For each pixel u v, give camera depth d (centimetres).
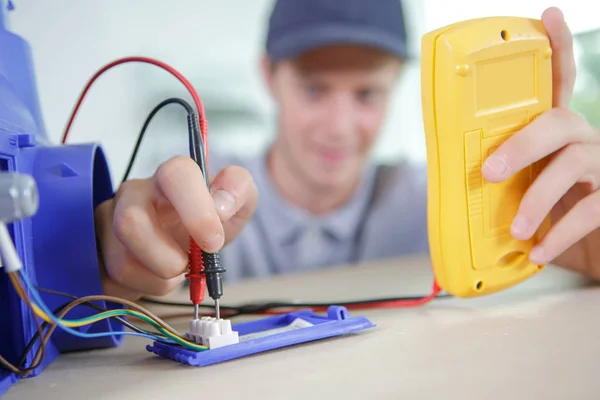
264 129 158
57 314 40
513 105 52
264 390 34
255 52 156
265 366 39
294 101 160
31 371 41
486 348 39
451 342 42
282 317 51
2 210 30
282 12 157
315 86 161
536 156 52
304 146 161
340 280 89
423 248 174
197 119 50
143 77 147
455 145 50
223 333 43
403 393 31
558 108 55
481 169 51
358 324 47
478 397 30
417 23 169
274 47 157
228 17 153
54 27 141
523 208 53
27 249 45
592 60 116
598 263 63
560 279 68
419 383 33
